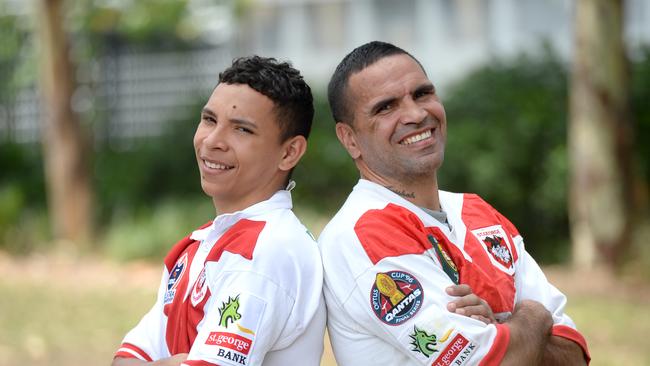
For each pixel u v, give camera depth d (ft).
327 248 10.64
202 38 51.29
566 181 38.17
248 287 9.82
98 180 45.27
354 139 11.25
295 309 10.05
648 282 32.17
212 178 10.59
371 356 10.42
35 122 52.39
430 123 10.91
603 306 28.81
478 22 51.60
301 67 54.08
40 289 32.53
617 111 33.12
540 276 11.64
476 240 11.16
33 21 48.08
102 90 50.72
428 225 10.80
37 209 44.50
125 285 33.45
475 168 39.24
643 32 49.03
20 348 23.56
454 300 10.05
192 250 10.79
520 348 9.98
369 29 53.31
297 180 41.96
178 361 9.88
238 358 9.63
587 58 33.12
